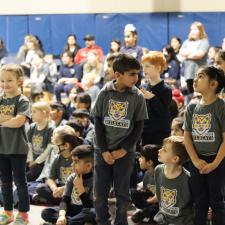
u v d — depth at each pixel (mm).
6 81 6031
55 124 8711
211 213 5676
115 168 5449
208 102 5418
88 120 8188
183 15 15648
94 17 16391
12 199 6305
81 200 6281
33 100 10422
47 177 7477
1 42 15633
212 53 12156
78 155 6234
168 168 5902
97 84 12398
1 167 6215
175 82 12195
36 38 15180
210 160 5383
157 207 6367
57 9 16703
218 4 15422
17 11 16938
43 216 6332
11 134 6066
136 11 16141
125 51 12078
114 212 6461
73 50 14633
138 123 5496
